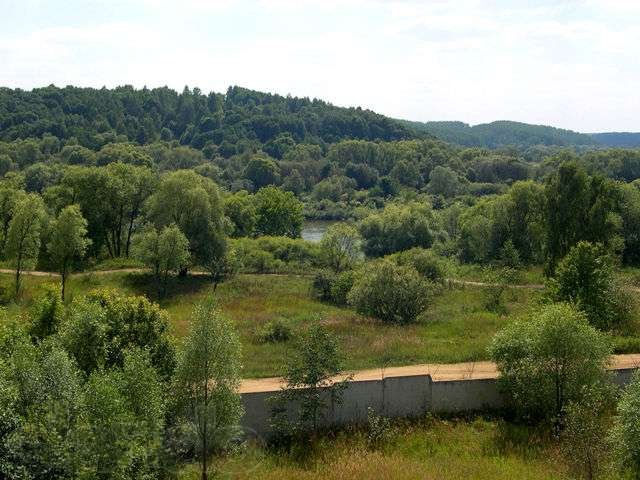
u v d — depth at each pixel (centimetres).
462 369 2442
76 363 1568
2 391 1257
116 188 5391
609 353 2133
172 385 1582
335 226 5412
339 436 1964
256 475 1659
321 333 2050
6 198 4762
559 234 4172
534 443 1914
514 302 3922
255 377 2348
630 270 4819
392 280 3481
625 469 1580
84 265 4919
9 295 3750
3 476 1191
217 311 1599
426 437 1967
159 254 4172
